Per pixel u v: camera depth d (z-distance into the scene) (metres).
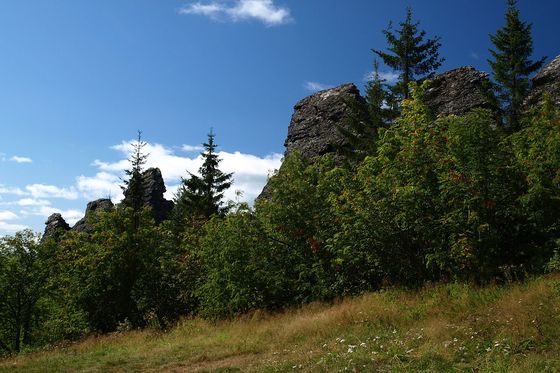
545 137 12.40
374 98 29.17
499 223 13.60
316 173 19.89
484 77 28.95
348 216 15.64
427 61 29.23
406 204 14.41
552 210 12.90
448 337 9.30
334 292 16.92
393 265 15.34
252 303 19.08
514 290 10.88
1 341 27.31
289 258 18.91
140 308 24.67
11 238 27.12
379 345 9.81
